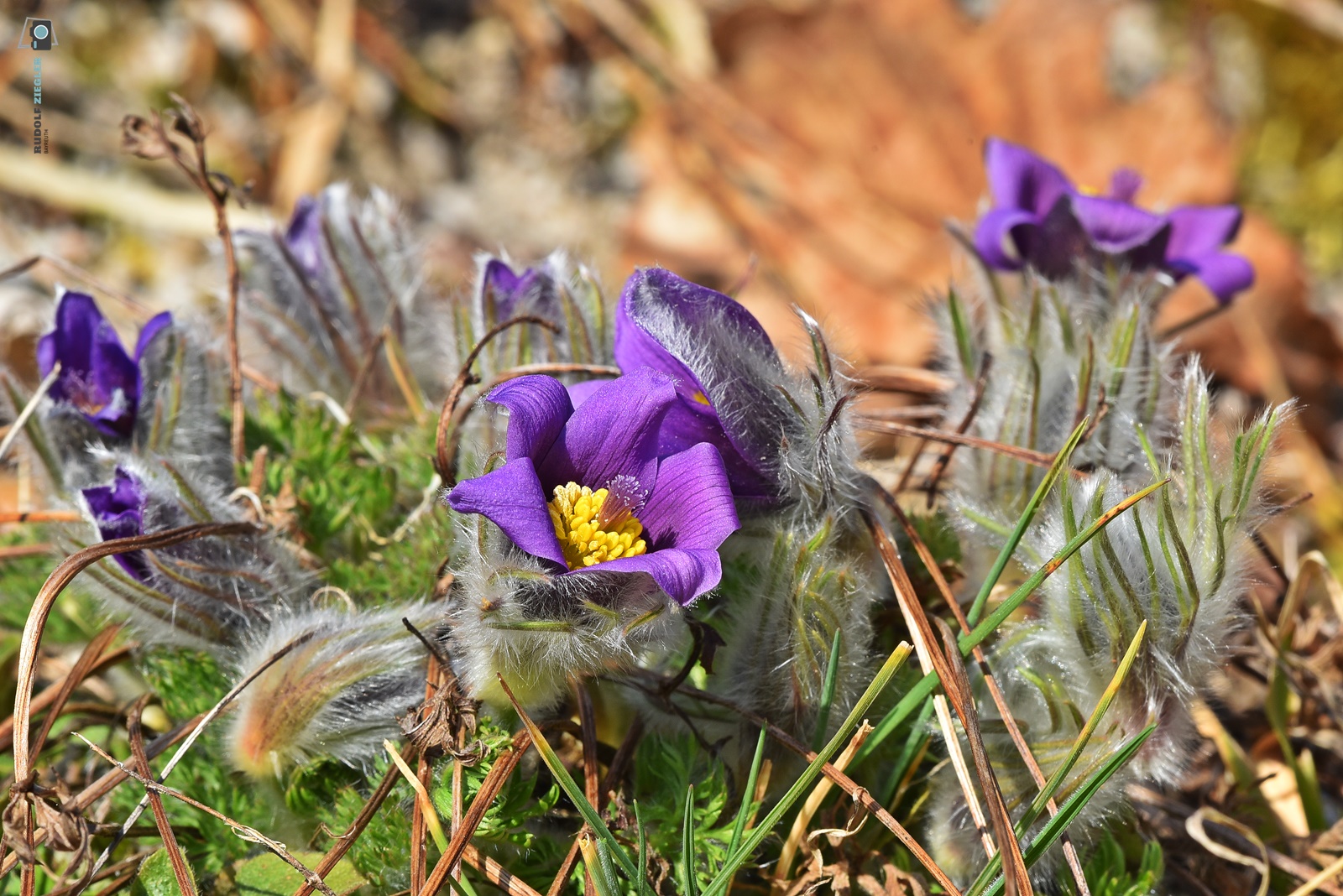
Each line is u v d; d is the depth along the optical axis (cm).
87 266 77
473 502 49
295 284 58
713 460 51
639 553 51
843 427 53
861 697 52
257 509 55
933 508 58
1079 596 52
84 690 57
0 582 57
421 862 51
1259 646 58
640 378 51
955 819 53
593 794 52
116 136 82
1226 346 77
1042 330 55
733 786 53
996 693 53
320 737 53
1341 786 58
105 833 54
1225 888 55
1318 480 70
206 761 54
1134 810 54
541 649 51
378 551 57
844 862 53
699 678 54
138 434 56
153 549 53
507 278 56
